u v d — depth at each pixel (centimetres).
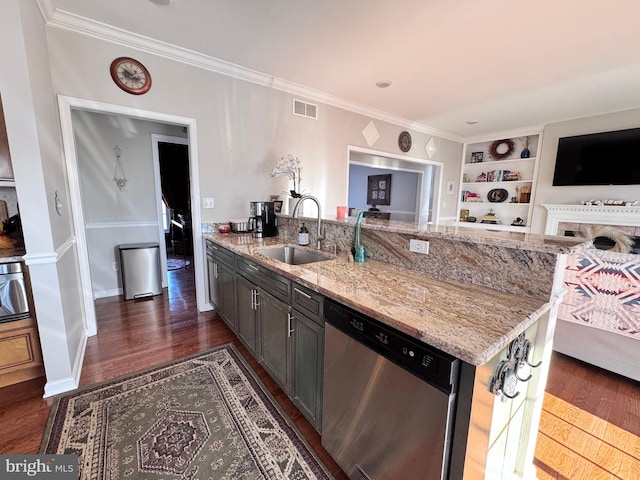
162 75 258
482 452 92
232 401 177
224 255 253
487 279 130
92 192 341
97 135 337
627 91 338
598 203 419
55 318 179
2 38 152
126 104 244
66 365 185
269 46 249
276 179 337
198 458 139
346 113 388
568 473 136
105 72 233
